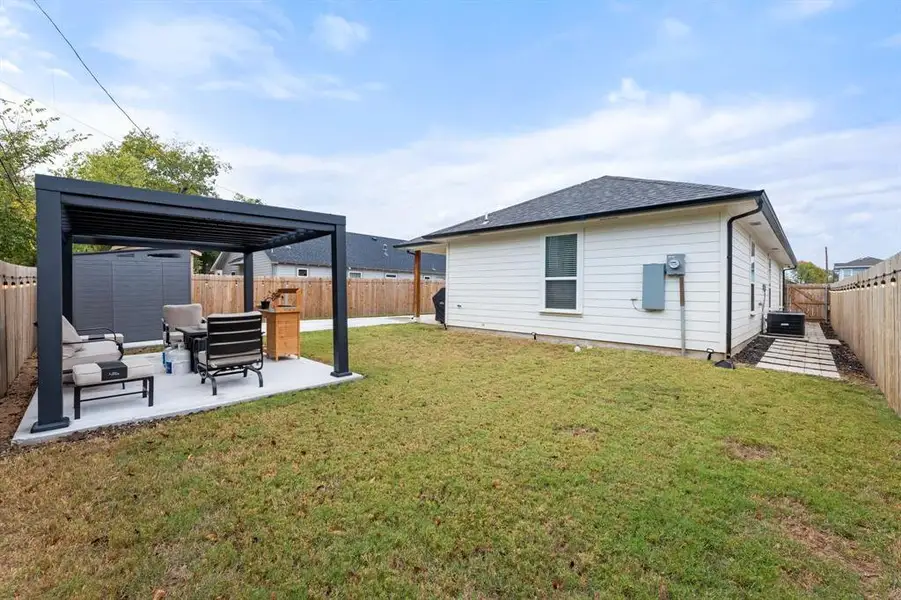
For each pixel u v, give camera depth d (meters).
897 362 4.21
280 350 7.14
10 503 2.55
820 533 2.27
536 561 2.05
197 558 2.08
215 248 8.65
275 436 3.63
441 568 2.02
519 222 9.01
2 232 9.40
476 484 2.79
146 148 19.59
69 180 3.74
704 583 1.91
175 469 3.01
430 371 6.16
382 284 17.58
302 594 1.85
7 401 4.67
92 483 2.80
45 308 3.64
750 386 5.20
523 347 8.22
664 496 2.63
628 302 7.83
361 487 2.75
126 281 9.28
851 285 8.59
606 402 4.60
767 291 12.40
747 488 2.73
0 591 1.86
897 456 3.20
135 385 5.19
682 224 7.14
